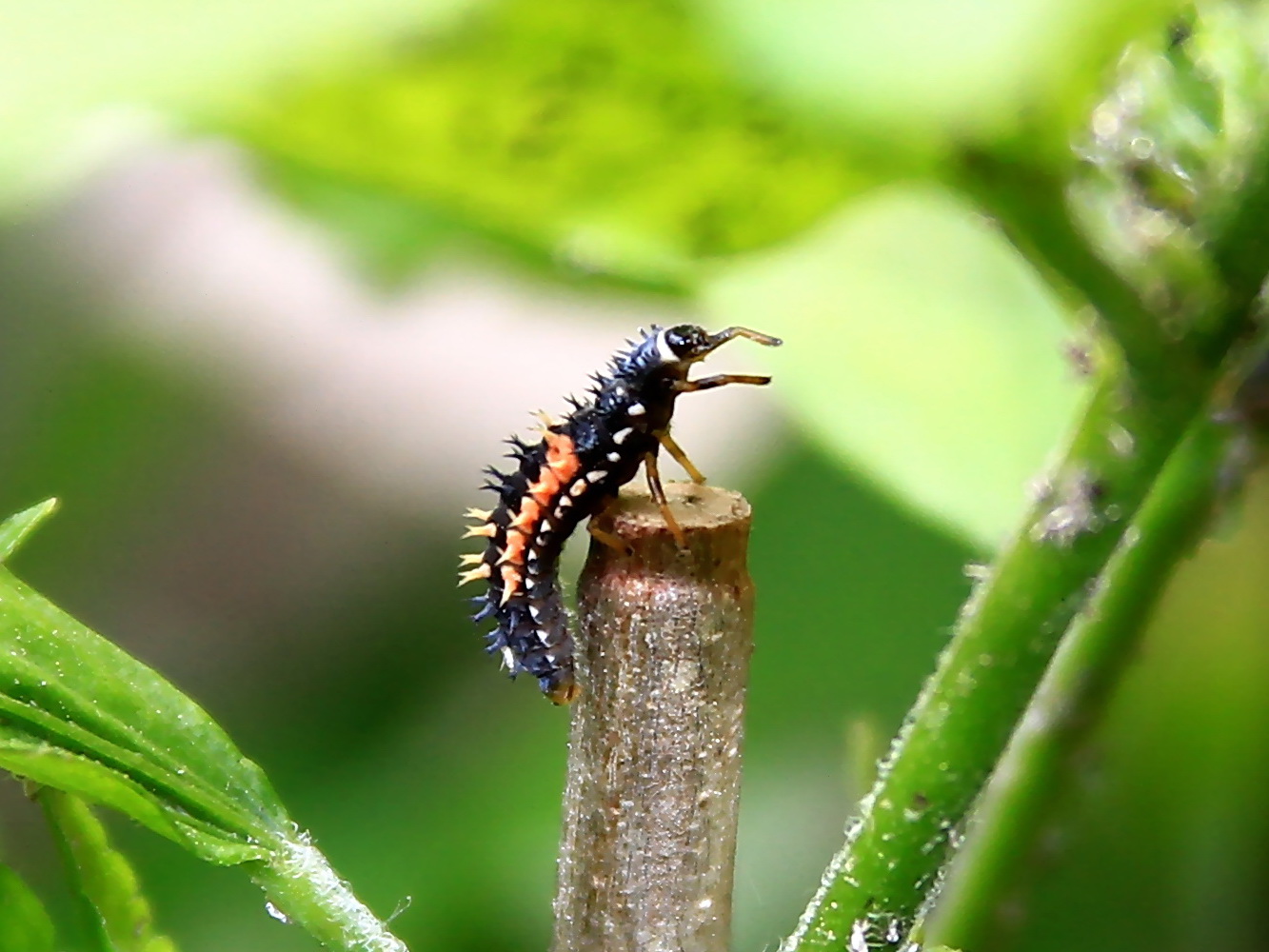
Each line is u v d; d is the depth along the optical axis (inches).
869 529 3.9
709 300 3.1
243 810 2.6
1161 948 3.4
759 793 3.8
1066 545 2.5
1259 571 3.3
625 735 2.6
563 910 2.7
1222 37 2.5
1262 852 3.4
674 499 2.6
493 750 4.0
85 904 2.6
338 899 2.6
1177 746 3.4
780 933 3.8
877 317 3.0
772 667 3.9
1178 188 2.4
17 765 2.5
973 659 2.5
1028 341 3.0
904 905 2.6
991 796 2.8
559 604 3.0
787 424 4.0
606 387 2.9
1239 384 2.6
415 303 4.2
